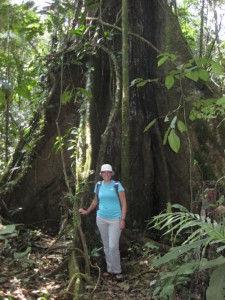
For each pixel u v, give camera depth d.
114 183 6.03
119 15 7.91
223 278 3.44
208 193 4.62
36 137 7.64
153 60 7.98
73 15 8.16
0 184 7.59
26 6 5.73
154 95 7.88
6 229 5.09
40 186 7.49
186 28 12.52
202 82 7.38
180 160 7.40
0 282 5.11
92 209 6.17
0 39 5.72
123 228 6.28
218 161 7.10
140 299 5.13
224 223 3.78
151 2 8.16
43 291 4.90
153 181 7.72
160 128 7.74
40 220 7.43
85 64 7.81
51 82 7.93
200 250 4.38
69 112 7.77
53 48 8.22
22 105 9.53
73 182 7.32
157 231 7.29
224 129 7.21
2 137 9.65
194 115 4.95
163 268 5.48
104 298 5.13
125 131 6.80
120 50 7.77
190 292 4.27
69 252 5.84
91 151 6.79
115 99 7.18
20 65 6.58
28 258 5.94
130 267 6.18
